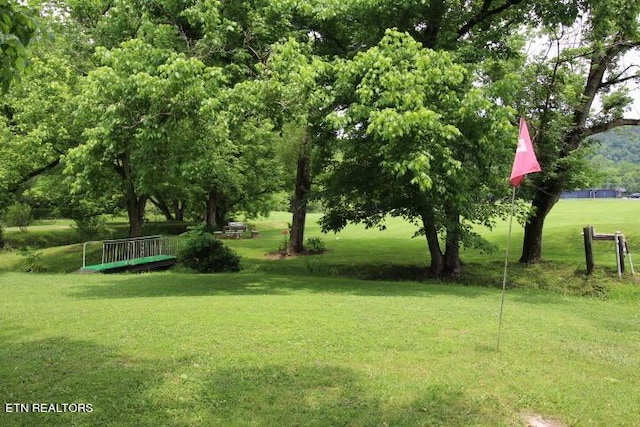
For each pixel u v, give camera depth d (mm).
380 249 23750
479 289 13867
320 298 10430
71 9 19422
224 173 26266
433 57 11555
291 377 5277
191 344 6363
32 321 7656
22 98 18625
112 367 5477
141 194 22969
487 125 11859
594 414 4633
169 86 10438
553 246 21422
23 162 19812
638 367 6148
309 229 37750
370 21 13656
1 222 31469
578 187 17406
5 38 3770
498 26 15453
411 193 14992
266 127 13938
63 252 24109
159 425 4203
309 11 13133
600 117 18016
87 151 11641
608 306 11914
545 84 16266
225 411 4480
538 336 7520
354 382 5180
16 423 4188
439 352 6340
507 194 15734
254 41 13406
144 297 10844
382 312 8664
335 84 12242
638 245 19375
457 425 4328
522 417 4531
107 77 10617
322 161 18094
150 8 12875
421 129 10812
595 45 16016
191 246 18422
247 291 12266
